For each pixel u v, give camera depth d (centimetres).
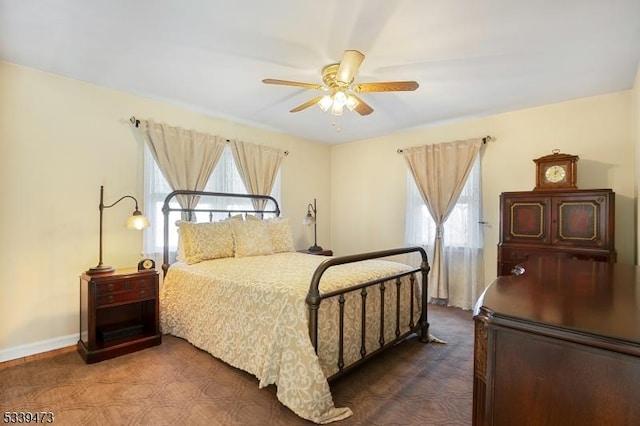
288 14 188
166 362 244
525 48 226
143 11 187
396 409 189
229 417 179
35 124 262
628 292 120
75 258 281
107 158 300
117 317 292
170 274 303
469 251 390
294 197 479
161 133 328
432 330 317
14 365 240
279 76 272
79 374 226
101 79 281
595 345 75
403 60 241
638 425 71
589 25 198
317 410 175
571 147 330
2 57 242
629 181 301
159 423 174
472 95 314
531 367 84
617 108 307
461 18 190
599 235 280
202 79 280
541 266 194
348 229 517
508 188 367
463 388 211
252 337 214
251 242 339
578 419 78
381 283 245
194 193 348
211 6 181
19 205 254
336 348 209
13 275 252
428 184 416
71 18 194
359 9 183
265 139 439
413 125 418
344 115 377
